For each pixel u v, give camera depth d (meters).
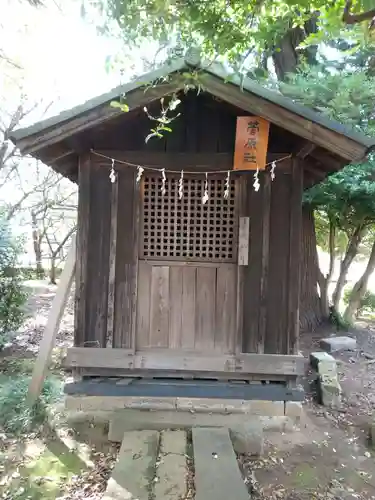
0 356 6.87
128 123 4.03
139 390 3.87
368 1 2.80
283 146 4.04
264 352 3.99
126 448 3.52
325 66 7.60
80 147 3.92
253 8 2.96
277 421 4.27
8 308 7.06
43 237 17.73
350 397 5.60
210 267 4.06
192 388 3.88
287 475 3.60
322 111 6.57
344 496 3.36
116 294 4.04
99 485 3.31
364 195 7.88
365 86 6.74
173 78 3.45
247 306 4.00
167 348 4.06
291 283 3.97
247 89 3.44
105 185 4.05
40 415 4.33
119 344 4.03
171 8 2.91
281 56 8.45
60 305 4.79
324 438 4.36
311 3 2.98
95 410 4.13
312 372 6.19
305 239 9.11
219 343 4.05
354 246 9.37
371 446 4.25
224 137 4.10
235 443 3.84
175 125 4.10
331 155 3.79
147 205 4.07
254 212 4.00
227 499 2.82
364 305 12.73
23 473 3.47
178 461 3.31
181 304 4.07
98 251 4.05
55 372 5.84
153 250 4.08
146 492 2.94
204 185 4.05
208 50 3.24
